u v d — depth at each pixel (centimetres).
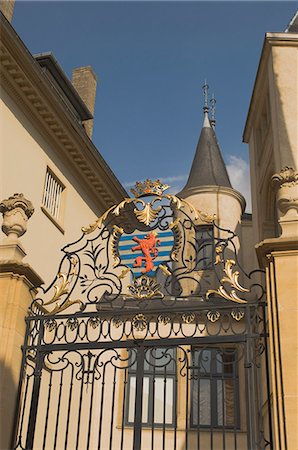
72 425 1419
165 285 769
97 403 1510
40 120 1481
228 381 1534
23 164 1386
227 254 1962
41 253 1391
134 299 768
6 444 688
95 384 1525
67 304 784
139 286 771
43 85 1409
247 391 681
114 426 1481
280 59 1536
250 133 1905
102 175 1728
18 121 1393
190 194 2130
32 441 714
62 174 1602
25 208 831
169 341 732
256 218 1738
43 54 1641
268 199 1647
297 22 1739
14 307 755
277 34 1574
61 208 1570
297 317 649
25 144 1412
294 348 632
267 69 1605
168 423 1497
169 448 1452
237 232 2044
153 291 762
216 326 1550
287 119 1434
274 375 641
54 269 1448
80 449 1438
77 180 1698
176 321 1559
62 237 1526
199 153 2369
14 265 768
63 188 1602
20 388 732
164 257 958
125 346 743
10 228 812
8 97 1362
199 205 2086
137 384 716
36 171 1446
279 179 744
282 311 658
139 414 701
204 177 2219
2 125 1320
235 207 2098
